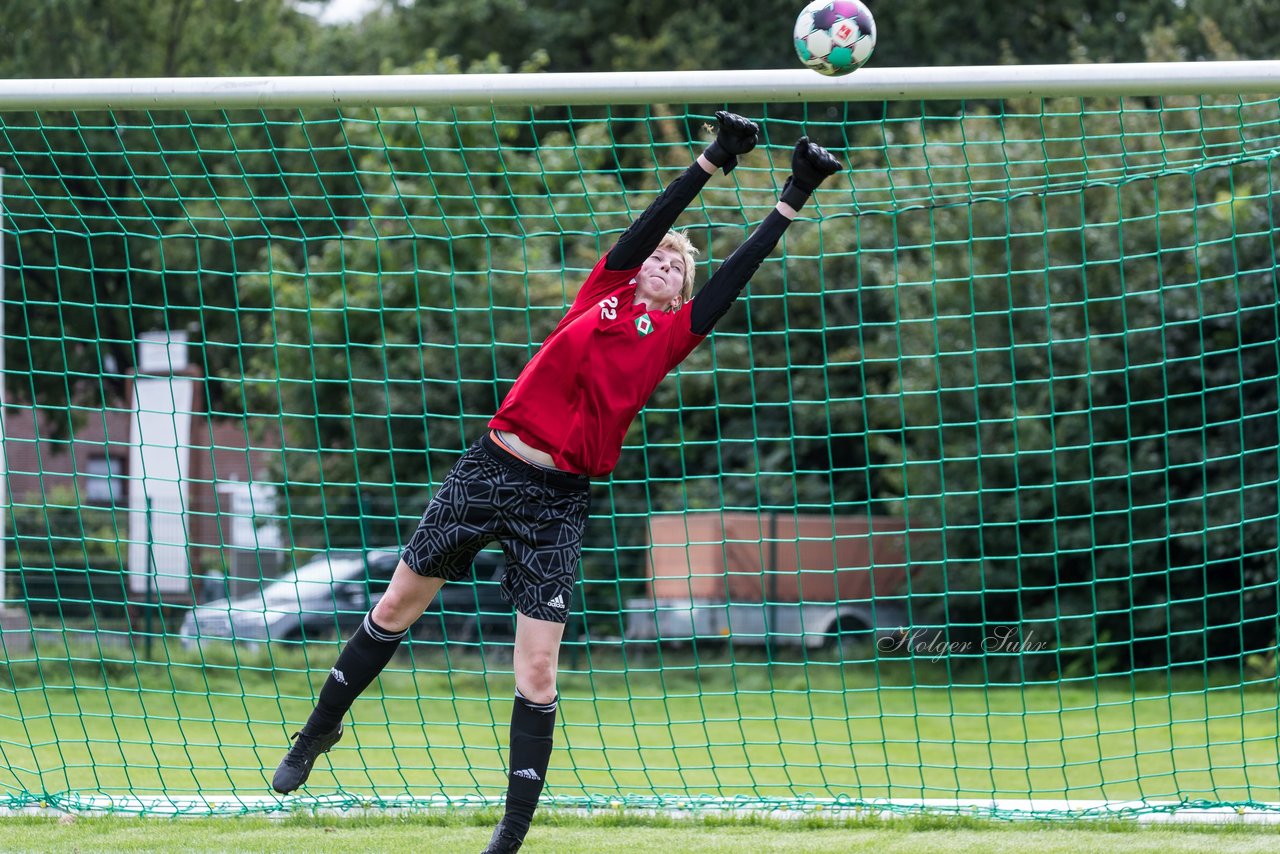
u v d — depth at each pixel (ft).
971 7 262.67
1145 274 151.33
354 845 50.55
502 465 42.86
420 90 55.67
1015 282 159.74
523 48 303.27
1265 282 144.25
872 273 166.50
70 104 56.54
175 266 261.24
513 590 43.50
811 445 180.86
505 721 104.32
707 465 185.57
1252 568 154.20
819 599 161.99
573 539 43.34
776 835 53.67
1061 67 55.36
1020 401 158.30
